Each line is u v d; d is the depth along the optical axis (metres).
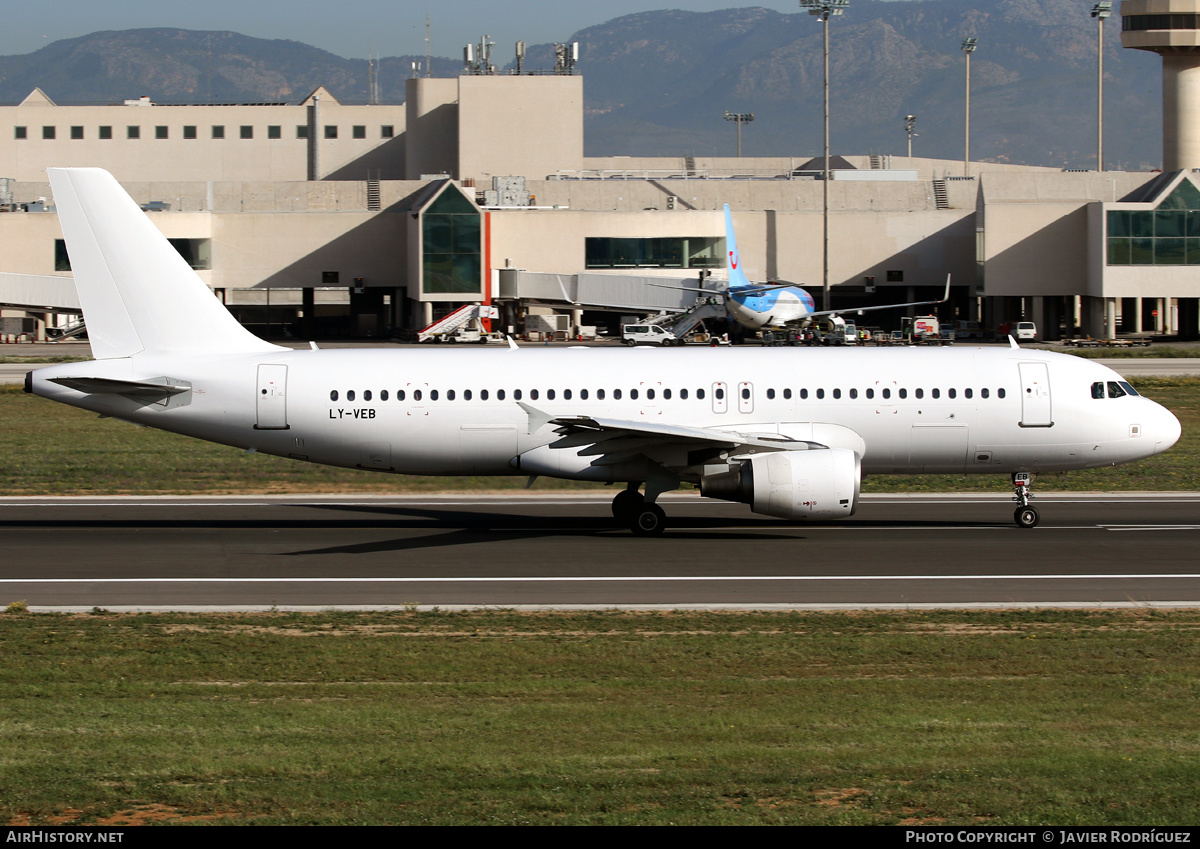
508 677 76.38
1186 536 126.12
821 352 136.62
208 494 156.75
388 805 53.25
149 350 133.12
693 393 131.38
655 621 91.38
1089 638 85.94
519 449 132.25
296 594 101.12
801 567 111.50
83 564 112.88
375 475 169.50
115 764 58.66
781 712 68.19
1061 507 146.88
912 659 80.56
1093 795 54.97
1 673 76.88
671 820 51.78
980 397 131.62
